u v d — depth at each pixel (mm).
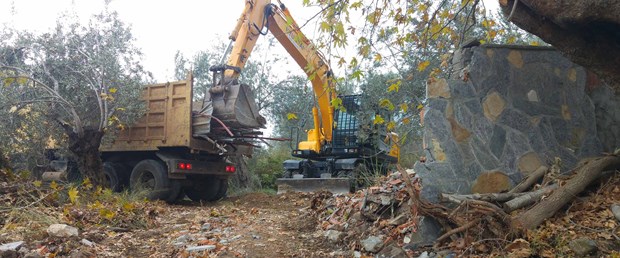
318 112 13562
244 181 16219
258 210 9164
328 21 5375
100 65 9852
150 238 6031
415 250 4625
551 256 3896
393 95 9047
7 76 9047
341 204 6727
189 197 12531
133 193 9938
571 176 4852
